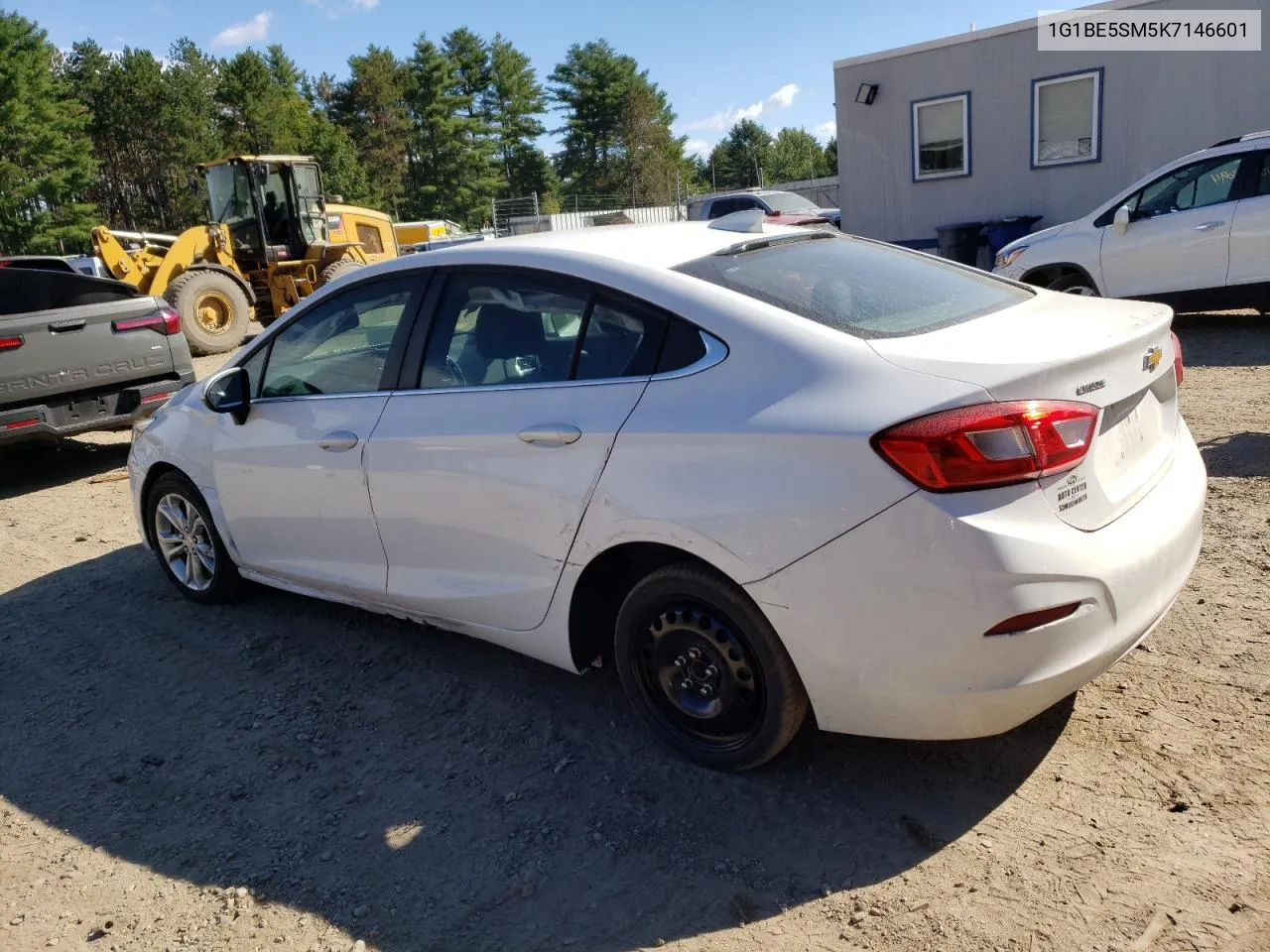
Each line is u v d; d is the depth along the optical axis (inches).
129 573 214.5
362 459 142.6
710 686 117.1
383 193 3255.4
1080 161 527.5
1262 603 147.7
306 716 145.9
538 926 100.3
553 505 120.7
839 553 99.4
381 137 3331.7
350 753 135.1
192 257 616.7
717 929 97.4
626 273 120.9
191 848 117.9
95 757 140.3
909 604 97.2
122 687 160.4
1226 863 97.7
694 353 113.0
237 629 178.4
